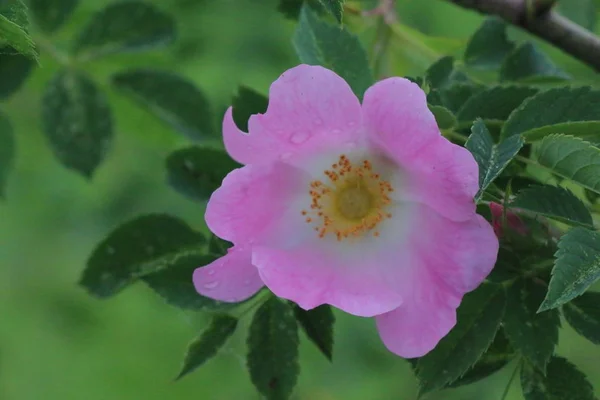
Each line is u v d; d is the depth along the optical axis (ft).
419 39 1.71
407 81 1.46
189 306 1.54
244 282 1.50
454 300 1.48
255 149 1.49
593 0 1.74
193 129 1.81
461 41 1.71
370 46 1.73
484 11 1.69
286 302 1.54
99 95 1.81
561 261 1.43
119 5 1.79
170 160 1.60
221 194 1.49
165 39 1.81
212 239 1.56
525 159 1.49
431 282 1.49
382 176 1.53
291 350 1.54
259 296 1.54
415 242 1.51
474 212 1.47
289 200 1.53
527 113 1.51
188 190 1.60
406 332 1.49
